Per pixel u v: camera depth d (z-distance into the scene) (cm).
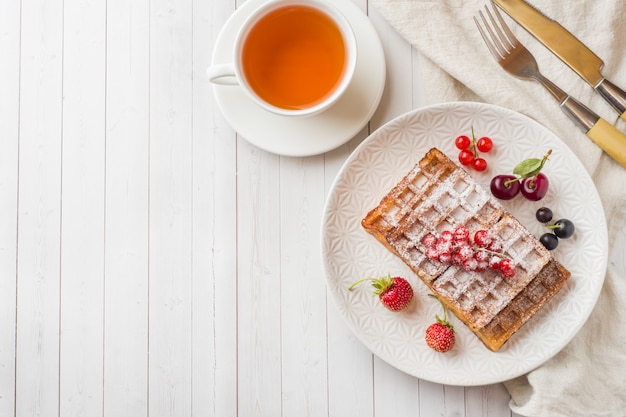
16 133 91
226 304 89
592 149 86
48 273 90
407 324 86
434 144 86
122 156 90
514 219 83
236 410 89
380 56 85
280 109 80
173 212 90
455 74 86
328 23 81
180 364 90
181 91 90
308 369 89
